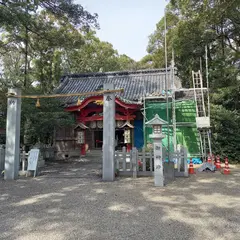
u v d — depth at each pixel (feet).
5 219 14.19
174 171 27.22
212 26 43.47
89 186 22.86
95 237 11.60
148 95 44.21
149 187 22.15
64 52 73.15
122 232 12.15
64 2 38.24
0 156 29.45
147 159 29.25
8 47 48.49
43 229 12.62
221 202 17.17
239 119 42.14
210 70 49.67
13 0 32.04
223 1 31.45
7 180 26.37
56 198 18.66
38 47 50.96
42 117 39.75
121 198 18.38
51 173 31.01
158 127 23.39
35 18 40.73
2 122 36.37
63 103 48.75
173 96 42.47
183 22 41.65
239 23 40.37
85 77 63.16
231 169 33.42
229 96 46.62
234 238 11.42
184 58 53.78
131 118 46.32
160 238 11.46
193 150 43.75
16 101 27.84
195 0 35.24
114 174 26.50
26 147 43.16
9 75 58.85
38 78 58.65
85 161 44.29
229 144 40.91
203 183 23.86
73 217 14.33
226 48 51.03
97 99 45.85
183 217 14.20
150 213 14.92
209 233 11.98
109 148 25.95
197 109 41.70
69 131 50.65
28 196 19.47
